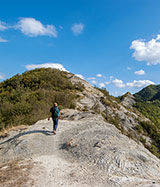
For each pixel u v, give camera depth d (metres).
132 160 5.30
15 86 23.78
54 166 5.35
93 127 10.11
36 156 6.45
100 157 5.59
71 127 11.12
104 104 26.28
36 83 25.06
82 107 21.50
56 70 34.25
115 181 4.06
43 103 16.84
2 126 12.54
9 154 6.94
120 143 7.12
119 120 23.89
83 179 4.30
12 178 4.32
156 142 23.42
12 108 14.81
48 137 8.95
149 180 4.19
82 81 33.47
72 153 6.57
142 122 26.84
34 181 4.19
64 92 22.91
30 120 13.55
